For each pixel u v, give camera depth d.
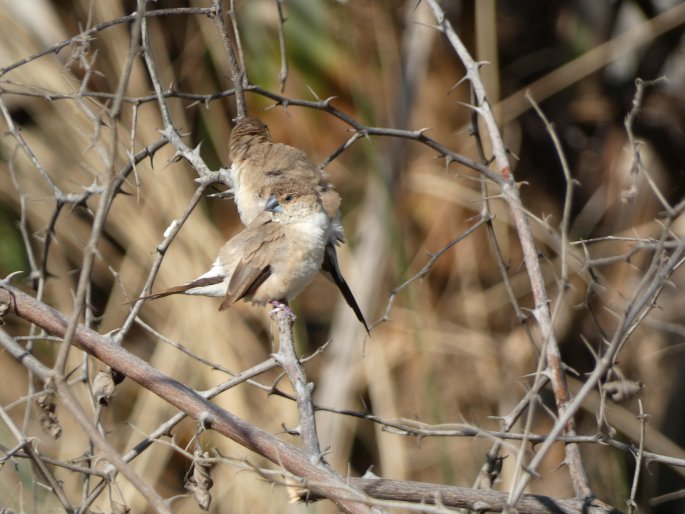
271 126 12.26
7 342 5.89
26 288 11.72
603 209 13.40
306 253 8.48
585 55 12.77
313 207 8.58
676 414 12.42
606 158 13.46
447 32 8.08
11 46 11.04
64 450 10.58
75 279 11.93
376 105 12.56
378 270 12.19
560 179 13.82
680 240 5.94
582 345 13.24
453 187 12.70
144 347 11.98
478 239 13.12
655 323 9.05
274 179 8.66
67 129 11.36
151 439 6.04
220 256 8.82
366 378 12.49
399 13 12.56
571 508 6.34
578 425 12.81
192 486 5.68
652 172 12.91
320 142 12.48
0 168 11.51
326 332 13.62
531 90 12.96
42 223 11.70
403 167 12.62
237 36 7.96
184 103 12.16
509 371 12.84
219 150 12.09
